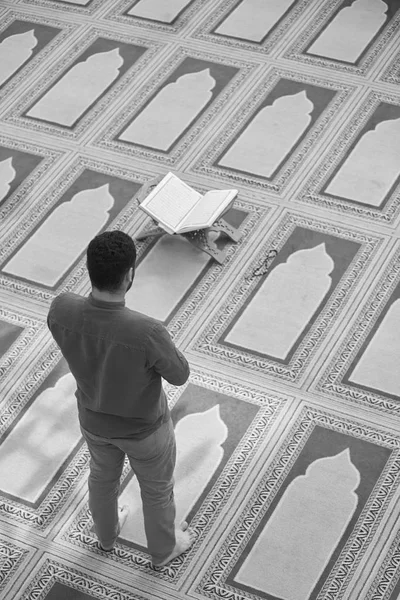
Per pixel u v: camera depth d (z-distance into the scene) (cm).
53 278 549
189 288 533
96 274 308
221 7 744
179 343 505
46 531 429
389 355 489
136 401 331
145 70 691
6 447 463
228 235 554
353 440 454
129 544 423
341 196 580
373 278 529
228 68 686
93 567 415
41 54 716
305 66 682
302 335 504
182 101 661
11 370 500
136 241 562
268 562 411
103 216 582
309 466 444
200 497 436
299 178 595
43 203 595
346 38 704
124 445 344
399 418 462
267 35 714
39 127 653
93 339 318
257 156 613
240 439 458
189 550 418
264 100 655
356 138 619
